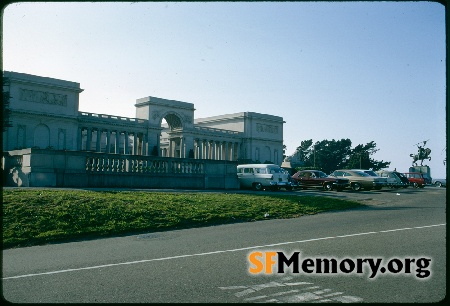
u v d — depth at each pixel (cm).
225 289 615
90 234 1137
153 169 2634
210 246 964
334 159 12519
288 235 1111
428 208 1872
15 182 2216
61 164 2230
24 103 6338
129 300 560
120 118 7825
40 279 676
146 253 890
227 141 9631
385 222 1367
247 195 2091
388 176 3891
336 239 1031
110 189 2112
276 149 10394
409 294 586
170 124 9144
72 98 6869
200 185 2886
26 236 1059
